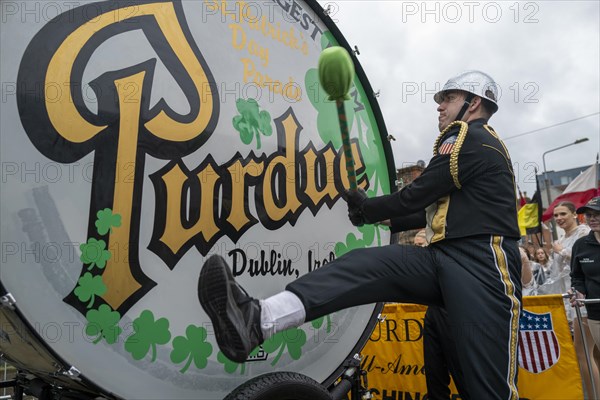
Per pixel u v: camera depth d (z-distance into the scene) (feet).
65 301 5.36
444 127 7.88
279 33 8.26
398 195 6.94
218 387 6.65
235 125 7.18
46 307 5.22
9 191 5.10
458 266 6.64
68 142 5.53
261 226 7.36
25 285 5.10
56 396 6.93
